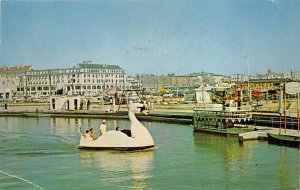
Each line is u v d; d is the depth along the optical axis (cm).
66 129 5359
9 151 3369
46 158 3055
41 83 13475
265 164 2727
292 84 4000
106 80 14950
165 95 13512
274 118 4491
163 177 2436
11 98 11712
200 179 2377
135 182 2342
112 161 2922
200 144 3638
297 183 2256
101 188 2231
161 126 5509
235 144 3572
